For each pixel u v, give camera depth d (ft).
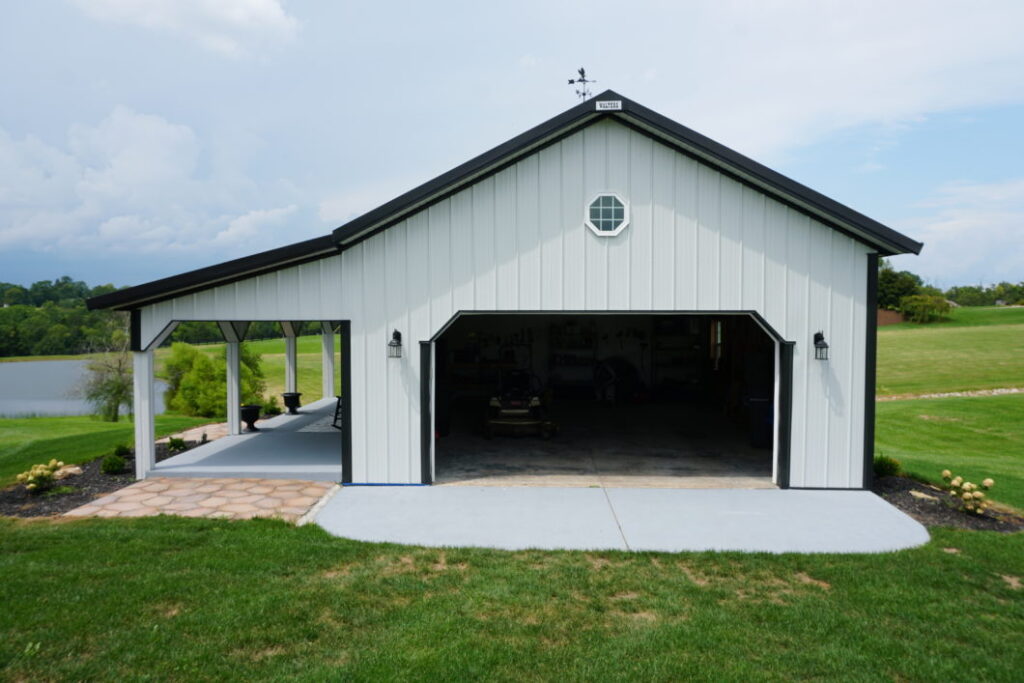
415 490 27.02
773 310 26.99
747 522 23.04
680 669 13.19
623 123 26.96
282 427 42.42
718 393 52.31
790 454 27.20
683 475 29.71
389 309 27.63
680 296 27.09
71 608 15.52
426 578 17.87
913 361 109.50
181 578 17.38
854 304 26.91
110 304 26.68
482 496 26.14
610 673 13.05
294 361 50.83
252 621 14.99
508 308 27.37
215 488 27.30
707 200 26.91
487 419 39.09
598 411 50.01
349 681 12.66
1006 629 15.24
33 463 35.58
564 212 27.17
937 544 21.06
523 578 17.75
